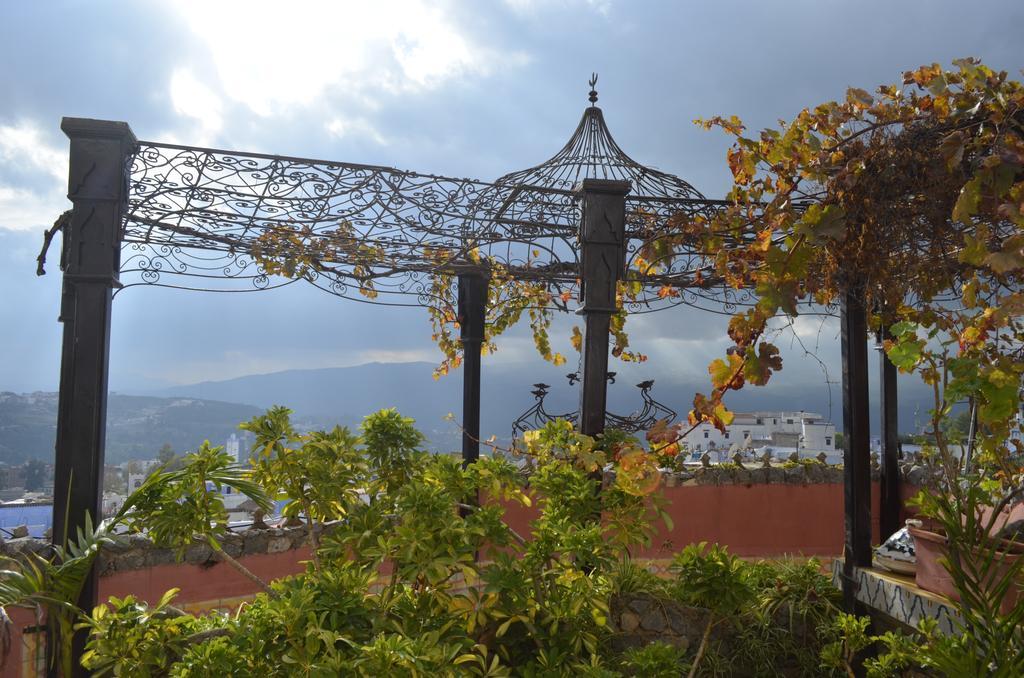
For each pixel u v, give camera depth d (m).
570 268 6.38
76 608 3.73
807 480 7.71
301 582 3.41
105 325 4.38
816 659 4.57
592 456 4.50
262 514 6.09
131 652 3.41
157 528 3.95
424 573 3.41
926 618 3.47
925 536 3.95
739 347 3.48
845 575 4.61
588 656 4.27
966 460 4.04
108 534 4.01
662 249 5.02
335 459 4.05
